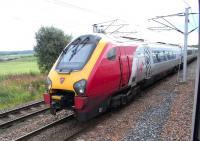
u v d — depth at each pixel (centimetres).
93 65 855
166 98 1270
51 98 895
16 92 1636
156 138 735
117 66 977
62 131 856
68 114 1041
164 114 970
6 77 2297
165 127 820
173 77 2209
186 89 1520
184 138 716
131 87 1182
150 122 882
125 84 1072
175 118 909
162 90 1526
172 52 2248
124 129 830
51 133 839
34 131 822
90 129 852
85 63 863
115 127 855
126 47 1091
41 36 2728
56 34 2725
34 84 1911
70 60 907
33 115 1074
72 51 941
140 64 1251
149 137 746
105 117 986
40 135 823
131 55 1130
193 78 2062
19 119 999
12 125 959
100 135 787
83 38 973
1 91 1598
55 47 2722
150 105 1133
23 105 1313
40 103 1320
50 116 1045
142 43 1370
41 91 1744
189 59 3656
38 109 1220
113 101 1002
